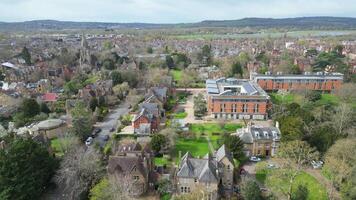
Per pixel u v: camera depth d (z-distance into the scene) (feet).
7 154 307.17
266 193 324.60
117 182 301.84
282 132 426.10
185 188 328.49
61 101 631.97
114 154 377.09
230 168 346.33
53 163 348.18
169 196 328.29
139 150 376.48
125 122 552.00
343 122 471.21
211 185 316.81
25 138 362.12
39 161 323.98
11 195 289.12
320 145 416.46
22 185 293.43
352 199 303.07
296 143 379.35
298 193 315.17
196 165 333.42
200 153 433.89
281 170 361.51
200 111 628.28
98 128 527.81
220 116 601.62
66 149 394.52
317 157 389.60
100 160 375.25
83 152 361.71
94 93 644.69
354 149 353.92
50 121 491.31
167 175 365.20
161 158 418.51
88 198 320.29
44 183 333.01
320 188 342.03
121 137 487.20
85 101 594.24
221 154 356.59
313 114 513.45
